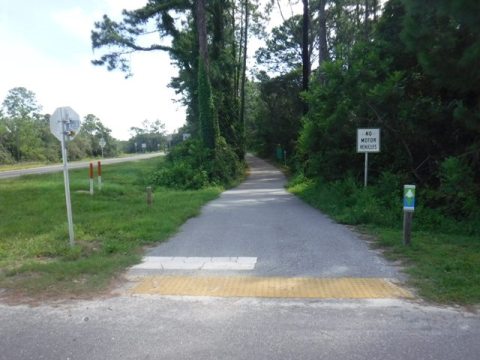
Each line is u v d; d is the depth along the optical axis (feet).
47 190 66.08
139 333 14.94
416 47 36.83
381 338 14.23
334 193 49.01
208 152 89.10
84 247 28.66
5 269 23.61
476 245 27.30
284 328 15.12
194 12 105.19
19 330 15.38
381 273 21.62
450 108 44.37
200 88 92.48
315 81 73.87
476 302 17.33
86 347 13.98
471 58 33.24
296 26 144.46
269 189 79.51
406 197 26.84
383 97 44.73
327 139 54.95
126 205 49.70
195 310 16.96
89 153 333.42
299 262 23.90
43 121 307.99
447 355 13.09
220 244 29.01
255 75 174.50
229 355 13.25
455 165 36.63
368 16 110.01
